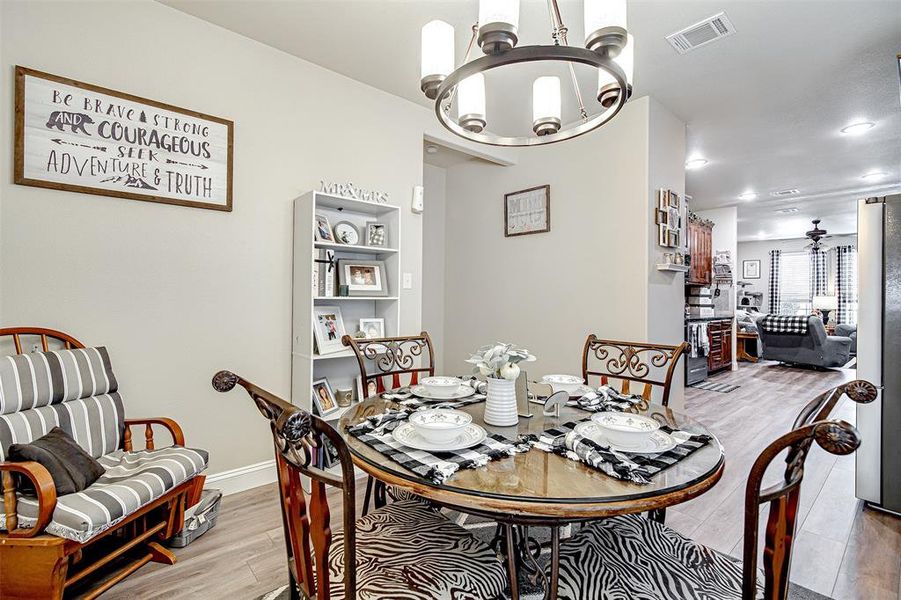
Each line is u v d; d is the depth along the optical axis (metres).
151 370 2.18
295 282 2.62
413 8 2.18
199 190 2.30
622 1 1.17
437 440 1.21
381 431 1.32
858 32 2.32
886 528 2.14
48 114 1.89
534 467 1.08
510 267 4.09
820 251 10.01
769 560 0.85
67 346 1.90
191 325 2.30
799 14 2.18
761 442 3.40
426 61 1.52
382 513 1.34
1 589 1.38
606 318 3.34
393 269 2.88
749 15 2.19
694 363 5.54
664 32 2.33
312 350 2.46
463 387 1.87
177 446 1.92
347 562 0.82
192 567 1.75
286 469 0.95
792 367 7.12
